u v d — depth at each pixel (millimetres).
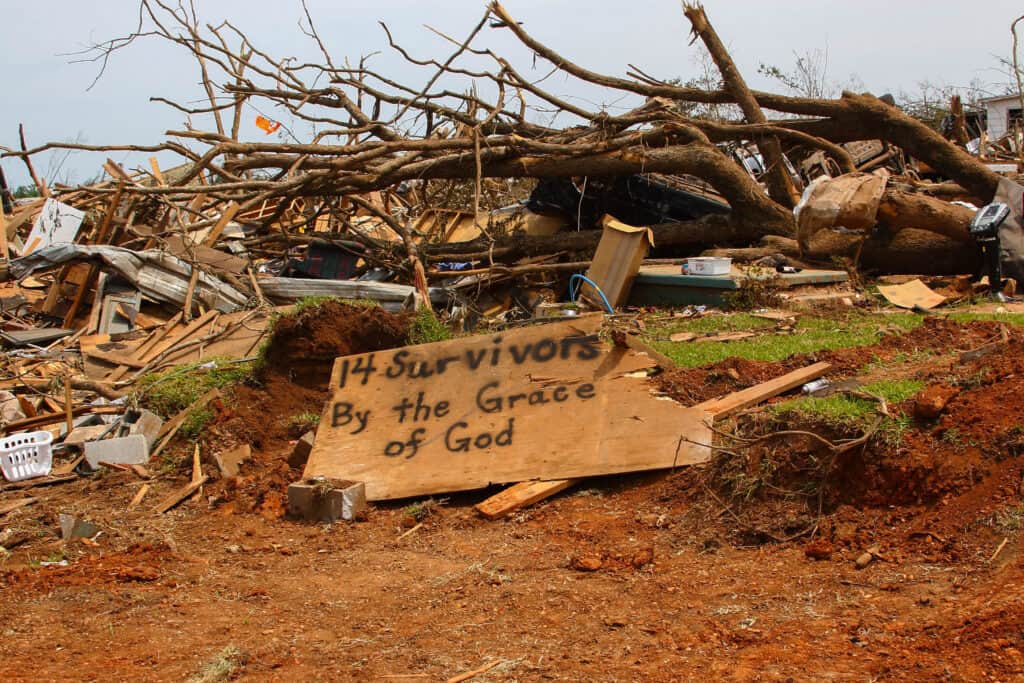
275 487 8695
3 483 9602
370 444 8719
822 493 6746
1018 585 5152
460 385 8812
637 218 19578
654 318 13477
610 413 8180
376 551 7430
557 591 6211
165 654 5637
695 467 7590
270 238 18156
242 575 7125
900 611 5246
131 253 15180
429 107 17953
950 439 6559
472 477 8195
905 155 23875
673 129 17719
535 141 17500
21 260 15039
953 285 14695
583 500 7754
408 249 17125
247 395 10281
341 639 5789
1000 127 32562
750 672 4711
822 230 16297
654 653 5133
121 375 13055
